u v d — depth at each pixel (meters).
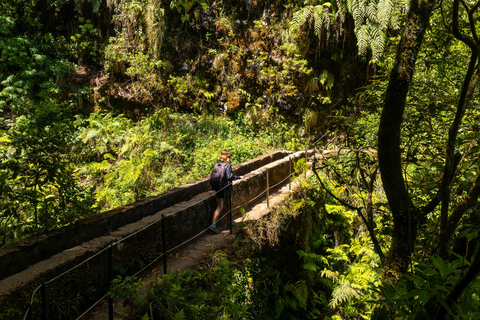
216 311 3.45
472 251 2.23
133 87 13.83
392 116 2.31
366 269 6.41
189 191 6.41
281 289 6.34
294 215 6.68
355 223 7.91
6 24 13.43
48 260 3.51
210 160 10.77
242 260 4.96
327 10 12.29
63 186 4.83
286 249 6.63
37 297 3.14
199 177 10.24
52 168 4.59
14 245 3.68
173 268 4.29
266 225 5.92
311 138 13.91
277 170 8.55
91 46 14.34
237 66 14.05
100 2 13.36
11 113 13.21
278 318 6.13
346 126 3.35
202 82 14.20
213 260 4.44
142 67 13.61
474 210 2.23
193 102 14.11
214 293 3.74
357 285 6.06
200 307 3.35
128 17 13.72
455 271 1.65
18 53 13.52
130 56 13.68
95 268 3.78
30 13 14.30
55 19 14.55
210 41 14.29
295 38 13.26
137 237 4.33
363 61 13.24
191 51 14.28
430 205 2.53
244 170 8.11
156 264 4.50
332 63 13.57
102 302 3.70
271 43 13.86
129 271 4.18
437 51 3.34
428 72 3.61
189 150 12.40
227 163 5.74
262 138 13.69
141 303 3.30
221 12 13.96
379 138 2.41
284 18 13.58
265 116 13.97
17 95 13.11
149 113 13.99
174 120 13.54
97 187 9.86
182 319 3.07
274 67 13.86
